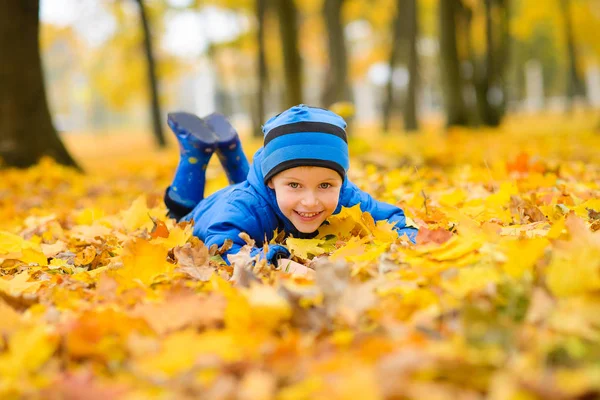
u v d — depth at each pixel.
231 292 2.04
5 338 1.81
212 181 6.64
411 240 2.98
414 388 1.27
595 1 32.66
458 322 1.66
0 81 9.70
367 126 39.38
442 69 17.92
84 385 1.43
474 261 2.15
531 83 56.16
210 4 27.95
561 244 2.13
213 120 4.02
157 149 23.02
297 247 2.84
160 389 1.44
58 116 61.72
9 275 2.93
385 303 1.90
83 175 9.68
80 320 1.82
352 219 3.04
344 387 1.27
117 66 34.41
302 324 1.78
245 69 37.19
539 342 1.47
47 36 29.06
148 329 1.82
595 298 1.69
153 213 3.94
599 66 51.44
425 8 27.17
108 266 2.82
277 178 2.96
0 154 9.59
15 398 1.43
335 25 15.14
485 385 1.33
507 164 5.49
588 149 9.42
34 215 5.16
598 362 1.42
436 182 5.77
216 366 1.49
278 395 1.34
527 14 30.34
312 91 49.50
